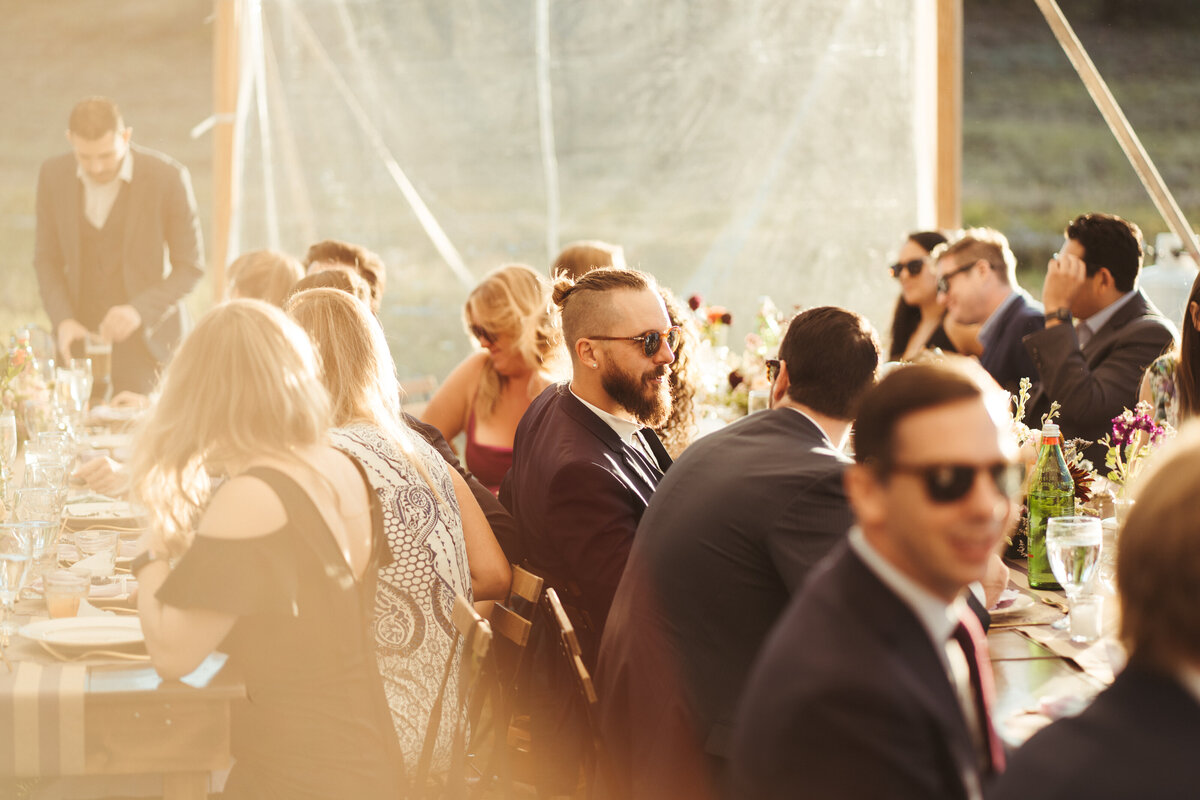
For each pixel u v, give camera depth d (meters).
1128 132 6.45
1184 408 4.32
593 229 9.00
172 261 8.13
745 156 8.85
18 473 4.87
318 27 8.76
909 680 1.69
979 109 19.28
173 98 10.74
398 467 3.14
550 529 3.63
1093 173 19.20
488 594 3.71
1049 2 6.48
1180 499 1.52
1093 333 5.52
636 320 3.79
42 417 5.47
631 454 3.79
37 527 3.62
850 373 3.06
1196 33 19.09
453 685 3.09
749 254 8.91
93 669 2.75
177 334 8.16
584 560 3.57
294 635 2.76
